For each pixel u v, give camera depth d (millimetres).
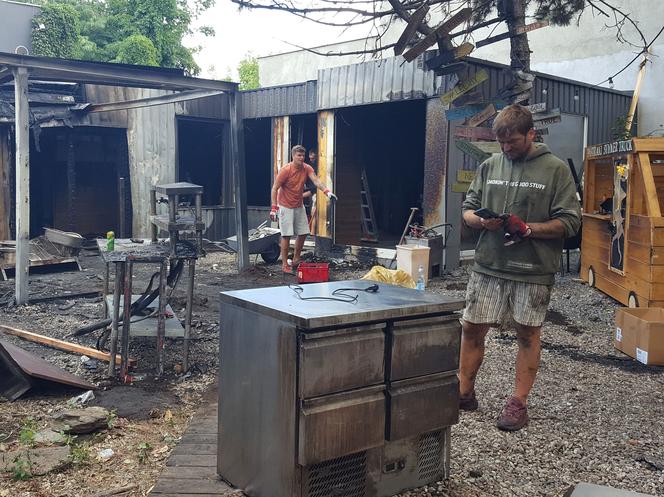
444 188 9945
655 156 7359
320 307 2701
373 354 2695
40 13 19625
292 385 2541
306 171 10125
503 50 17875
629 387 4715
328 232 12422
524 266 3621
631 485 3146
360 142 12961
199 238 4984
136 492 3066
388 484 2879
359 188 12953
